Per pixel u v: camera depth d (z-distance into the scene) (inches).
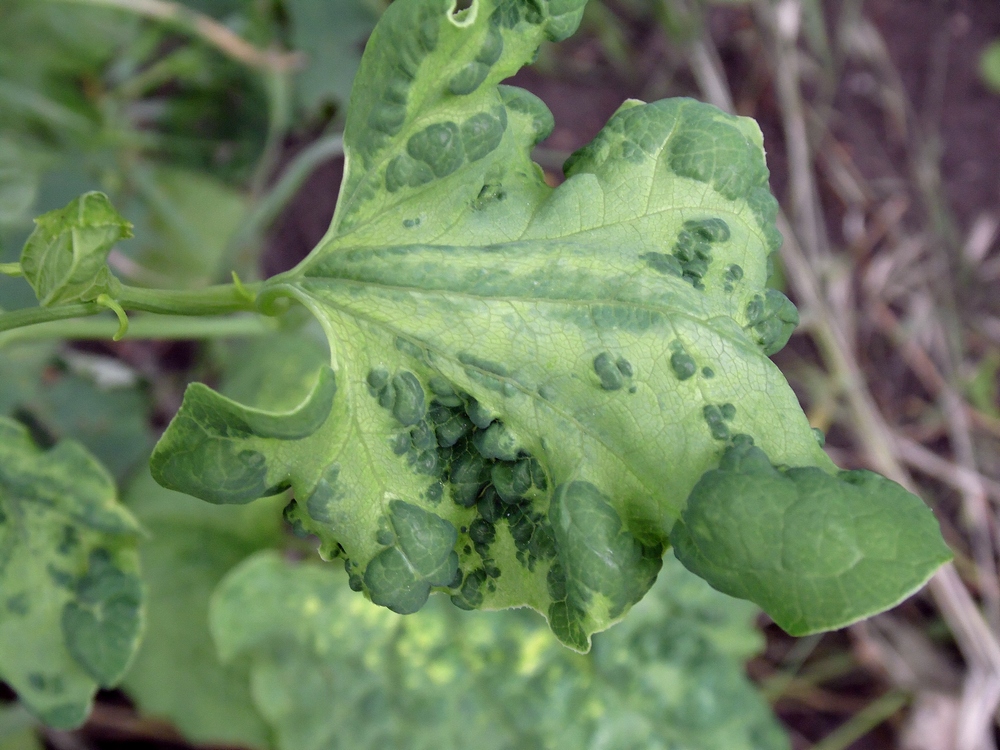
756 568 6.4
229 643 10.9
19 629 8.4
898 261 16.0
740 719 10.9
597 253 7.3
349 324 7.3
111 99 13.5
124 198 13.2
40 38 12.5
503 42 7.1
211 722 11.3
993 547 15.0
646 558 6.9
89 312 7.3
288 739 10.8
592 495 6.9
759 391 7.0
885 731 14.3
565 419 7.1
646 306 7.1
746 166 7.5
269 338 12.2
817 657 14.5
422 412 7.2
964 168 16.1
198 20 12.3
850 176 16.1
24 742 12.1
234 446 6.8
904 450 15.3
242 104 14.5
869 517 6.3
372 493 7.2
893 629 14.4
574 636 7.0
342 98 14.0
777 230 7.6
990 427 15.5
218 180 14.2
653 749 10.7
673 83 15.9
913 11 16.2
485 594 7.4
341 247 7.4
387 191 7.3
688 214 7.4
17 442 8.4
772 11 15.6
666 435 6.9
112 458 12.6
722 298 7.3
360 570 7.2
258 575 11.0
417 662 10.9
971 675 14.0
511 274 7.2
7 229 11.4
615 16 15.9
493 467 7.3
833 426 15.3
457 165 7.3
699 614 11.1
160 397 13.8
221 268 13.2
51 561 8.4
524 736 10.7
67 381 12.7
